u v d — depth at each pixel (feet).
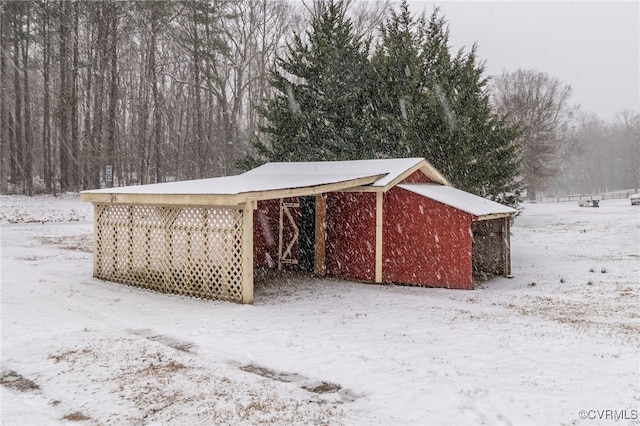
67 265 45.34
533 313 31.24
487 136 66.95
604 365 20.75
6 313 28.22
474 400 17.06
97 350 22.07
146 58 113.09
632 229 81.15
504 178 67.82
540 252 63.41
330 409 16.28
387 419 15.58
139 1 104.94
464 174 64.13
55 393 17.51
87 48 121.60
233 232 33.01
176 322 27.35
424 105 67.05
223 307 31.37
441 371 19.93
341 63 74.59
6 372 19.52
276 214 49.62
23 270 41.98
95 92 114.73
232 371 19.72
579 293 38.83
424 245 42.34
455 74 73.77
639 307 33.09
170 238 36.17
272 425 15.03
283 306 32.37
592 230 83.25
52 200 99.04
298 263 48.03
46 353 21.66
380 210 43.39
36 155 140.36
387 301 34.76
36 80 136.26
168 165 139.03
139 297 34.09
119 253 39.34
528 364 20.88
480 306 33.42
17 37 115.85
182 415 15.70
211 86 119.96
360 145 70.85
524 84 171.01
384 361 21.11
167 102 142.82
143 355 21.47
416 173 48.44
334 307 32.40
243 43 126.00
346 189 44.73
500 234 50.44
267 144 113.09
